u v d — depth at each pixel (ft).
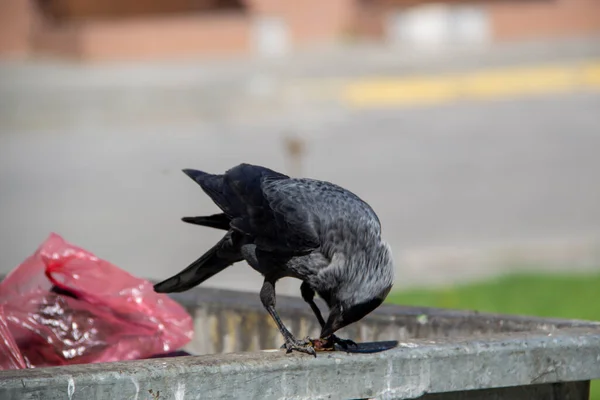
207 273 17.25
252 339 18.13
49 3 139.74
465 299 37.04
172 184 61.98
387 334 17.21
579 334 14.07
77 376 11.22
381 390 12.80
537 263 44.16
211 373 11.85
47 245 16.74
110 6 143.23
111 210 54.60
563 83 109.60
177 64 124.06
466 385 13.25
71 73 114.62
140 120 92.79
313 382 12.43
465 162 68.49
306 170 64.95
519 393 13.98
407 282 40.45
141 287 16.88
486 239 47.37
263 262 16.33
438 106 97.04
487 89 106.52
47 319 16.03
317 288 15.58
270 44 138.92
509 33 148.77
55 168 68.44
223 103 98.89
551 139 77.66
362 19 147.23
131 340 16.30
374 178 63.00
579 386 14.40
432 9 149.38
